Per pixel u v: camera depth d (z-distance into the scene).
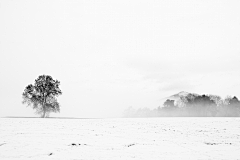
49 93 49.53
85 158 11.70
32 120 31.72
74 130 22.05
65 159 11.41
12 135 17.98
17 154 12.18
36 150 13.14
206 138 19.30
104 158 11.80
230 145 16.52
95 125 27.25
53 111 50.47
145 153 13.22
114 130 23.14
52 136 18.03
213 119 34.78
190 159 12.05
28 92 47.97
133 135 20.22
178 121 32.34
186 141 17.86
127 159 11.70
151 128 25.08
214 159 12.18
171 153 13.43
